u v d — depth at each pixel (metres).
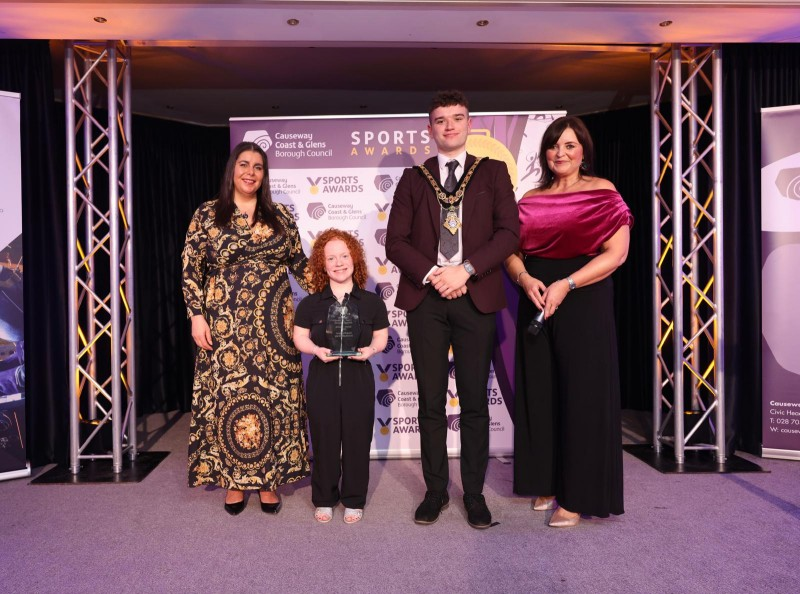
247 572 2.17
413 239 2.59
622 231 2.45
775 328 3.59
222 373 2.61
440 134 2.51
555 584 2.06
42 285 3.70
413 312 2.54
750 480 3.21
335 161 3.61
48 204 3.71
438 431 2.61
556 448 2.59
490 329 2.52
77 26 3.26
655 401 3.76
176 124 5.76
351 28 3.36
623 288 5.44
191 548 2.38
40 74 3.67
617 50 3.73
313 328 2.61
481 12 3.16
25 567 2.23
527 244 2.56
